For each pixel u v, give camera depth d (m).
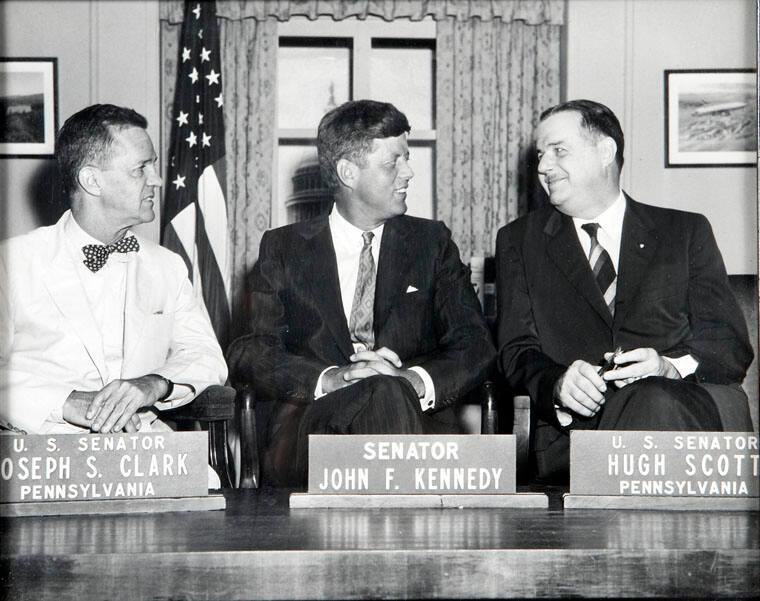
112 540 1.29
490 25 3.45
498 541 1.28
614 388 1.88
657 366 1.79
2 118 3.20
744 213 3.29
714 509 1.49
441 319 2.15
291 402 2.06
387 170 2.26
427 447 1.52
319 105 3.58
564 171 2.13
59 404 1.71
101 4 3.26
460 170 3.46
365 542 1.28
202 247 3.23
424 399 1.96
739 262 3.30
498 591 1.25
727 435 1.50
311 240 2.26
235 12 3.40
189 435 1.50
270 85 3.43
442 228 2.27
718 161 3.30
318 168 3.53
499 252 2.15
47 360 1.82
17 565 1.21
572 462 1.52
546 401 1.85
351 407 1.73
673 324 2.06
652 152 3.32
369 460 1.52
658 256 2.11
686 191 3.32
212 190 3.26
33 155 3.20
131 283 1.90
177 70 3.36
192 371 1.86
